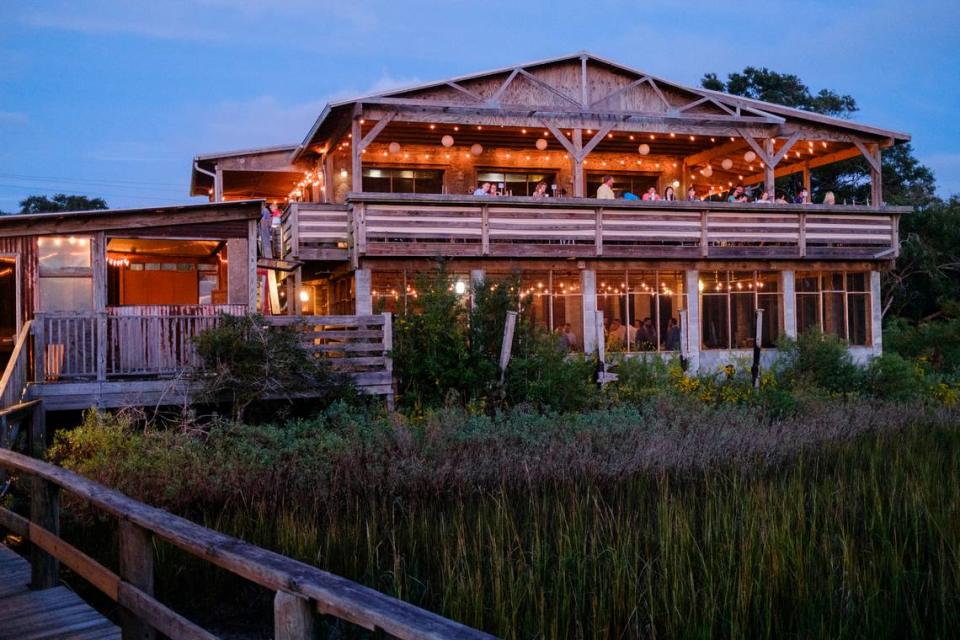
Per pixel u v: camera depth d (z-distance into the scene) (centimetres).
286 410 1384
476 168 2284
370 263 1847
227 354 1349
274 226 2330
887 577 771
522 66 1938
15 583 675
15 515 721
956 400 1884
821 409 1600
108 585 524
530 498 1009
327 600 312
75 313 1350
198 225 1623
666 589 720
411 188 2250
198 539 414
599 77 2028
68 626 568
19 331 1509
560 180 2353
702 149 2370
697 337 2050
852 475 1157
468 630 268
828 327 2188
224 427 1228
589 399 1579
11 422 1146
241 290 1645
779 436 1359
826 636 656
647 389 1677
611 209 1977
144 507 500
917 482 1019
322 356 1541
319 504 1055
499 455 1187
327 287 2258
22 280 1519
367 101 1812
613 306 2017
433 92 1895
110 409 1345
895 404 1739
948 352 2469
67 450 1218
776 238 2089
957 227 3294
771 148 2138
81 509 972
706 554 828
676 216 2017
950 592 712
